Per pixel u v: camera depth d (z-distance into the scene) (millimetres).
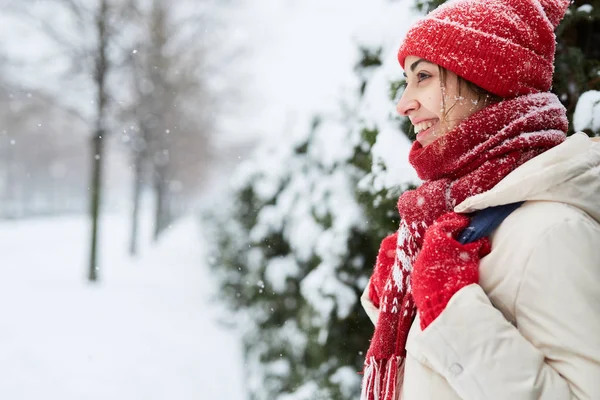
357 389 2311
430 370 891
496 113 904
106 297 8461
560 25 1576
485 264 849
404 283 1010
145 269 12578
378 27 2350
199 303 8266
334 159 2717
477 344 782
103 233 26062
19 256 14211
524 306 790
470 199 863
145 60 11133
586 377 729
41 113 10898
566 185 800
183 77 12953
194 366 5070
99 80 9211
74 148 41656
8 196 44438
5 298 7949
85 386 4430
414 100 1013
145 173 16359
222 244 7957
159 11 11195
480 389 777
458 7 970
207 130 17688
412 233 982
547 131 900
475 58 913
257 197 4883
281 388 3432
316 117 3855
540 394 744
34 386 4379
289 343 3342
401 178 1684
